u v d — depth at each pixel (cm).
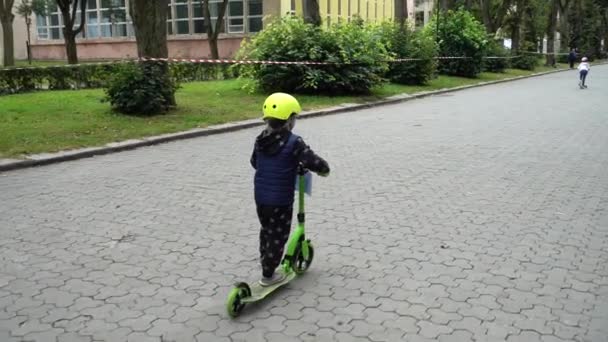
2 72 1689
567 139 1127
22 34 4703
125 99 1287
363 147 1038
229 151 1002
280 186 412
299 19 1878
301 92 1841
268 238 421
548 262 489
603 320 388
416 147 1036
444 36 2998
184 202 675
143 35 1317
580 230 574
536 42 5694
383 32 2386
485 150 1007
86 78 1922
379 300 418
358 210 641
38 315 398
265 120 416
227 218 613
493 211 638
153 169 856
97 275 465
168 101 1364
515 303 412
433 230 572
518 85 2767
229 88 1927
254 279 457
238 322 387
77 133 1091
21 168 866
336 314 397
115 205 664
